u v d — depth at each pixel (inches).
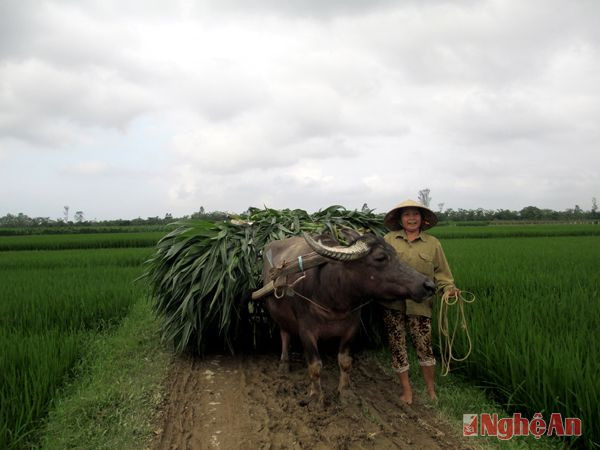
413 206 181.9
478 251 683.4
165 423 168.6
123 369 220.4
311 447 150.3
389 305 184.7
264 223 248.1
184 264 235.0
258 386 203.0
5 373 183.3
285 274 179.6
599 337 198.8
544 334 207.5
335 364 230.7
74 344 234.7
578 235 1378.0
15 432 150.9
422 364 185.0
